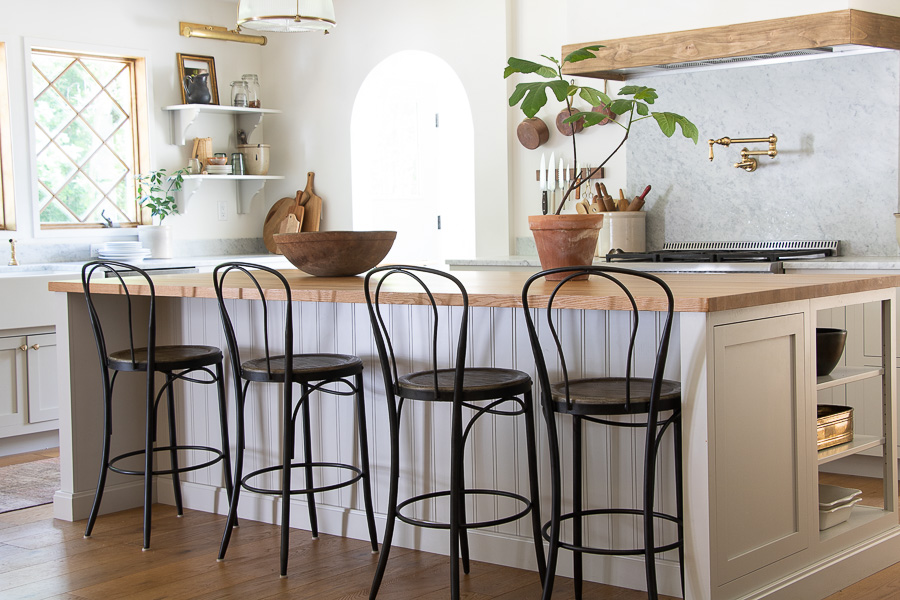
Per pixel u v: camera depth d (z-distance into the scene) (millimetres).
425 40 5648
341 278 3467
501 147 5414
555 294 2395
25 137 5199
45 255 5289
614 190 5121
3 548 3213
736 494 2406
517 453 2891
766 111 4586
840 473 3996
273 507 3434
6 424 4586
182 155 5949
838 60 4352
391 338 3121
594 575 2766
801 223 4531
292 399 3359
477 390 2510
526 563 2887
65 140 5516
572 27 4668
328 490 3025
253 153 6156
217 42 6117
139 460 3744
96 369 3617
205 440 3623
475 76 5473
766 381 2502
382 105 6070
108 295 3652
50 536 3344
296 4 3961
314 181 6234
